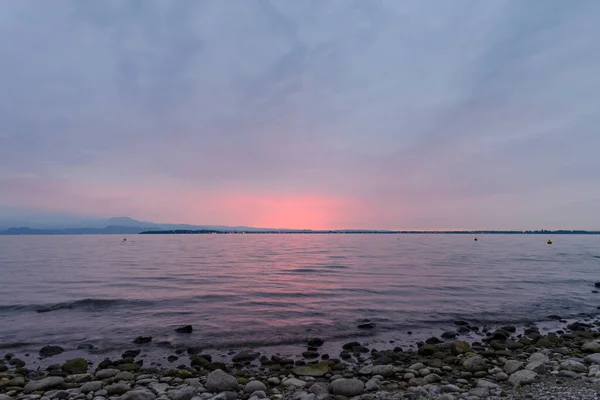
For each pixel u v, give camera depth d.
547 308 20.30
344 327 16.23
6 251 85.56
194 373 10.70
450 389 8.51
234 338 14.62
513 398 7.79
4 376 10.37
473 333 15.52
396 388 9.02
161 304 20.92
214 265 46.78
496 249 89.94
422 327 16.39
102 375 10.28
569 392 7.83
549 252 76.50
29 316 18.23
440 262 49.66
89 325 16.48
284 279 31.78
